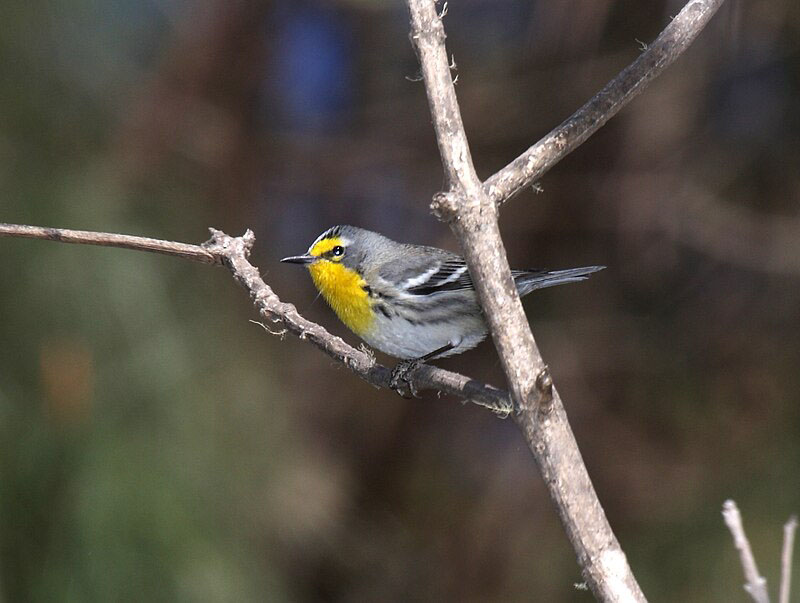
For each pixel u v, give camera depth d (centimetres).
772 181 1256
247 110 1198
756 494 1066
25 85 925
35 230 527
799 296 1234
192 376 897
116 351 872
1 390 842
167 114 1061
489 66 1333
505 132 1337
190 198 1009
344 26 1375
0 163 884
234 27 1161
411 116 1392
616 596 376
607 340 1284
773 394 1180
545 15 1262
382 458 1340
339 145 1360
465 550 1243
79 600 815
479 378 1366
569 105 1312
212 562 852
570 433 392
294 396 1098
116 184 938
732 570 1012
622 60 1278
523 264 1335
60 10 959
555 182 1305
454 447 1362
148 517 841
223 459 898
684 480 1141
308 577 1119
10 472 832
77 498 834
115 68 1003
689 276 1305
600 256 1323
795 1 1182
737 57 1197
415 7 419
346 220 1388
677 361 1253
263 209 1269
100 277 873
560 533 1195
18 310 856
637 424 1219
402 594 1243
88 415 853
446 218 404
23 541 827
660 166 1257
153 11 1118
